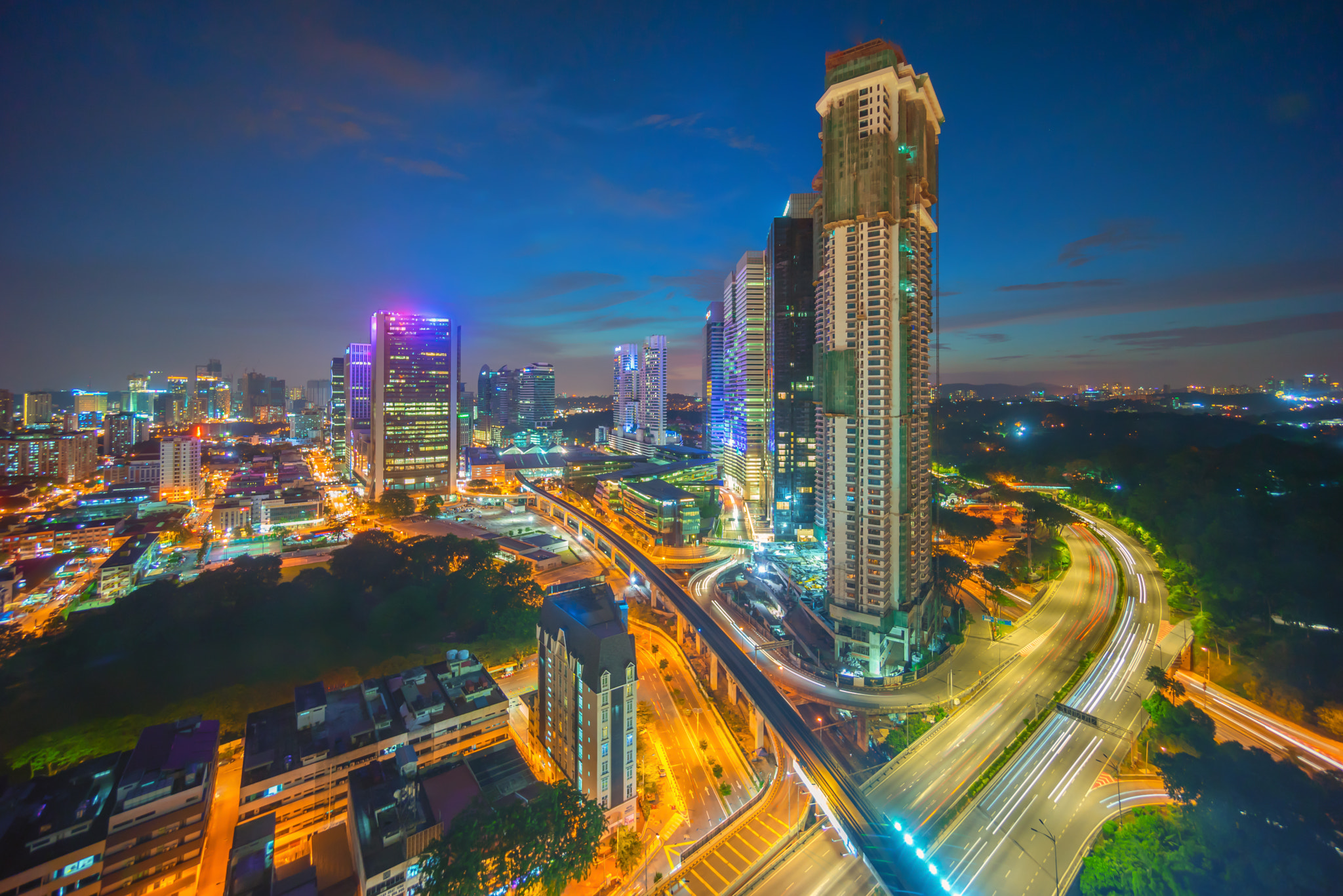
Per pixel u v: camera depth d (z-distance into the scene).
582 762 110.50
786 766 128.62
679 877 97.94
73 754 115.44
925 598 171.62
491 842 84.19
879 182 154.50
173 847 89.31
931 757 118.19
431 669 128.75
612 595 132.12
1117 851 85.00
